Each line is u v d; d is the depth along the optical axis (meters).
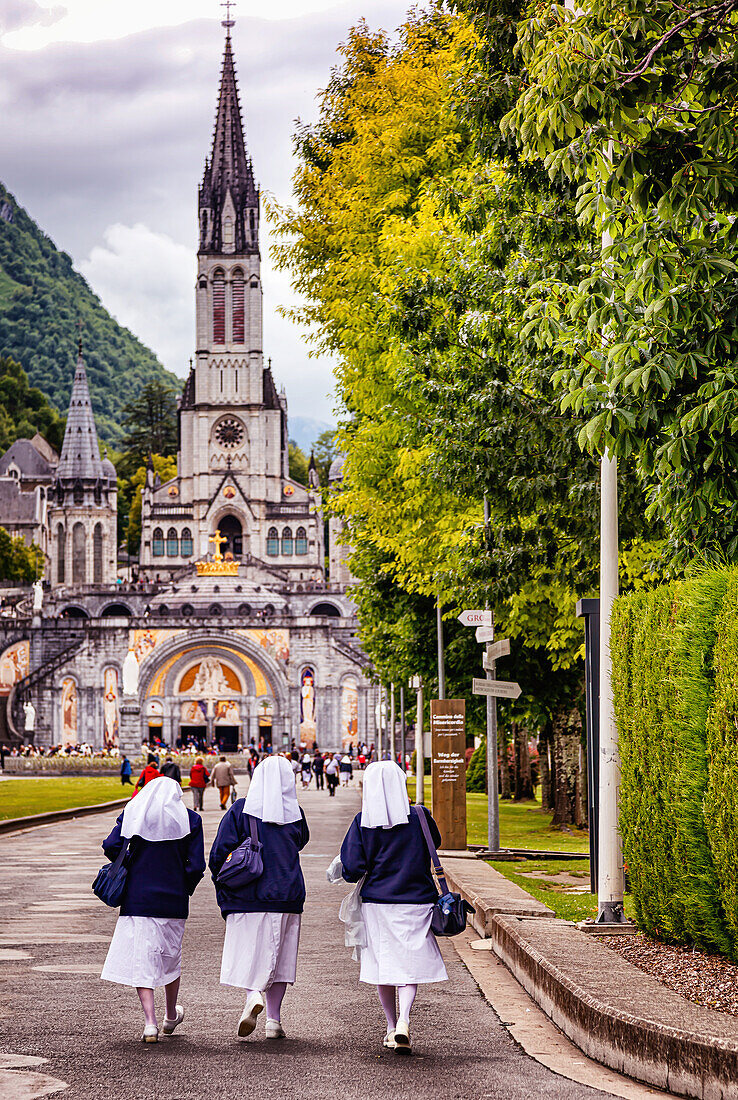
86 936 15.48
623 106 11.93
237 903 9.89
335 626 129.75
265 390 168.12
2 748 106.25
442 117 30.25
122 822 10.09
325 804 53.81
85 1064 8.97
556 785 35.53
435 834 10.01
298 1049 9.58
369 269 30.59
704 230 12.92
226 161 166.12
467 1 19.52
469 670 36.91
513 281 20.80
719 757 10.63
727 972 10.59
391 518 30.88
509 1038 10.02
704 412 11.96
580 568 23.14
